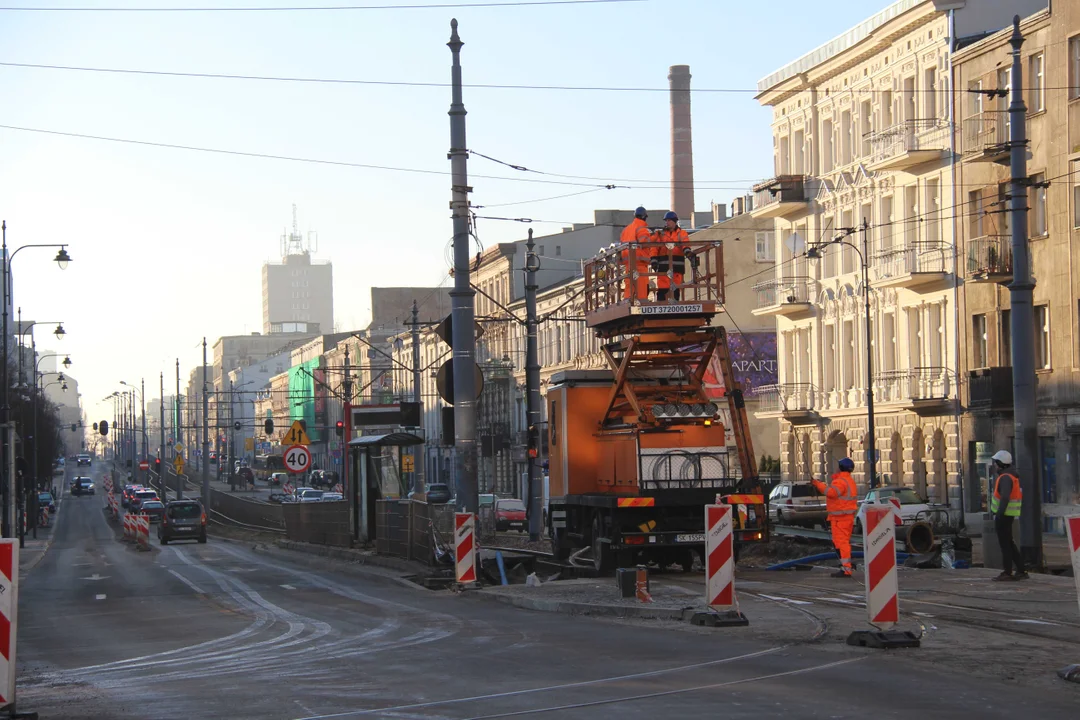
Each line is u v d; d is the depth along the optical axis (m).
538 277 125.50
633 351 34.59
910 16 69.88
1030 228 62.19
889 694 14.71
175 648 22.91
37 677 19.44
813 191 82.25
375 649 21.06
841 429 79.25
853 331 78.38
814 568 36.28
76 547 84.12
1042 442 61.47
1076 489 59.00
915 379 70.25
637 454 33.94
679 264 34.44
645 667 17.48
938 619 21.67
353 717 14.40
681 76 105.62
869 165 74.88
